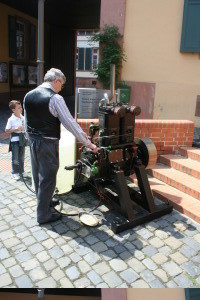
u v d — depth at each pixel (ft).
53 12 45.21
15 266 9.64
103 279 9.16
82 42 75.77
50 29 55.11
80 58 76.95
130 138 12.60
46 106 10.97
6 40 42.52
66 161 14.34
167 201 13.42
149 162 13.19
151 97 26.08
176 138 17.13
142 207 12.64
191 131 17.28
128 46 26.09
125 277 9.25
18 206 13.23
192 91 24.86
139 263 9.82
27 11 45.52
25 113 11.69
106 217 12.48
